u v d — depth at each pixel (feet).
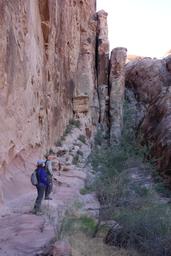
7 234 30.14
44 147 76.23
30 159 63.00
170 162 73.87
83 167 77.30
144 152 64.80
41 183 39.55
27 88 62.08
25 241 28.19
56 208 41.50
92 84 119.55
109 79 124.77
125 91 136.98
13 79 53.62
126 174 46.42
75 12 113.39
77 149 92.38
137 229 31.71
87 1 127.54
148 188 48.62
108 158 57.31
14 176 52.13
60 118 94.32
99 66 126.11
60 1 92.73
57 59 90.48
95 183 49.88
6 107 50.39
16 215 37.68
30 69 64.28
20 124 57.67
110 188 40.19
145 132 96.22
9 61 51.29
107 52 127.54
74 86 111.14
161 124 89.45
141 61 141.79
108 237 32.78
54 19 83.41
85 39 122.52
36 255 25.59
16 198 47.65
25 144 60.64
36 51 69.92
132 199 39.06
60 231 29.60
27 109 62.18
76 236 31.42
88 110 113.29
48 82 81.10
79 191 57.82
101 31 130.41
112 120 118.73
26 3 61.36
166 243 30.04
